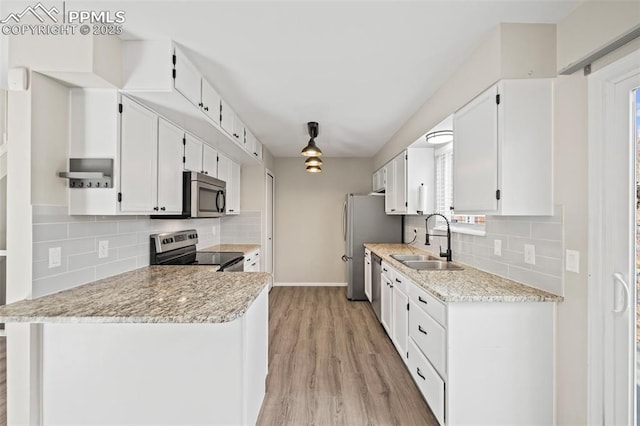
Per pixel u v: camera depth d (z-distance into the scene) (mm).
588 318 1493
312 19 1655
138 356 1390
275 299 4660
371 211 4621
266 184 4871
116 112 1798
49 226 1632
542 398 1686
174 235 2885
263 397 2074
